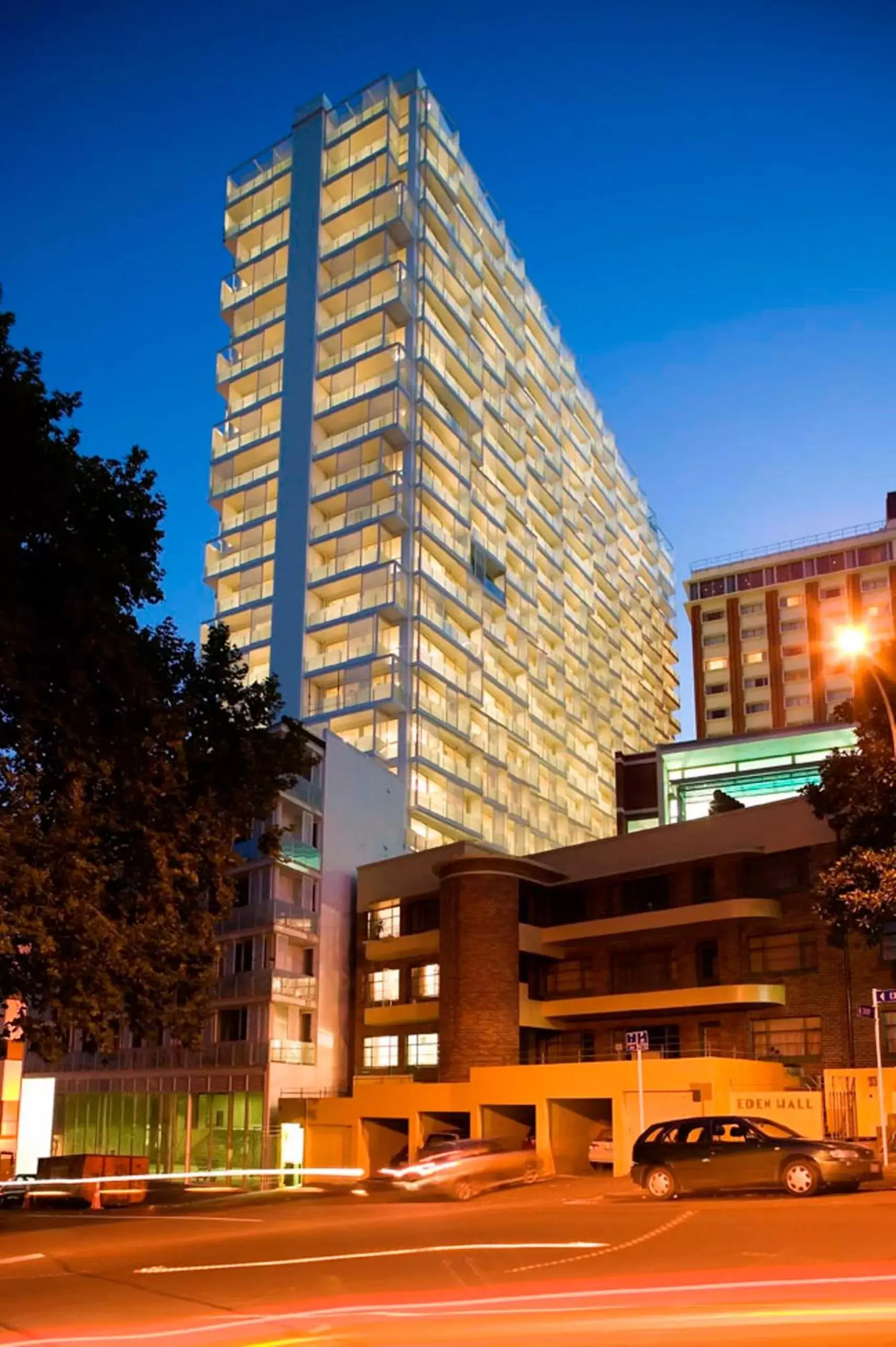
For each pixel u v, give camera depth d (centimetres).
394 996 5628
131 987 2431
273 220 9319
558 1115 4262
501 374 9862
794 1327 1061
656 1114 3928
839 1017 4275
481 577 8800
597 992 4950
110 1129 6150
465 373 9081
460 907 5000
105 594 2333
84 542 2323
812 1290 1241
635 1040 3234
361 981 5800
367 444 8225
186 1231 2162
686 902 4812
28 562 2231
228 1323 1177
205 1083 5684
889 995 2997
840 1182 2286
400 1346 1030
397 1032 5572
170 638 2688
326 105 9344
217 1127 5581
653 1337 1034
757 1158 2366
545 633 10156
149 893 2469
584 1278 1378
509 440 9788
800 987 4412
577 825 10019
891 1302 1161
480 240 9862
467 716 8350
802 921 4472
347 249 8812
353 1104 4944
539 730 9594
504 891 5000
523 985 5009
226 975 5738
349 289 8738
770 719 11075
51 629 2234
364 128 9081
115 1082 6197
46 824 2322
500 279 10200
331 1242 1856
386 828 6525
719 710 11344
